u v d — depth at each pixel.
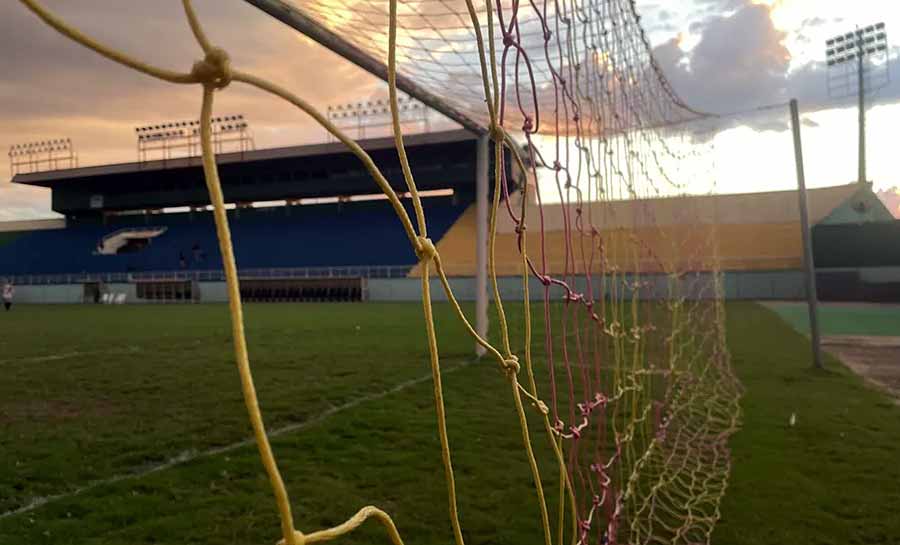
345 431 5.46
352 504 3.81
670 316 10.94
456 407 6.40
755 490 4.01
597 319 3.02
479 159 9.18
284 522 0.73
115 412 6.51
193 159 38.28
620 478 3.68
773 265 24.80
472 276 30.12
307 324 16.78
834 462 4.53
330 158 36.72
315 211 40.91
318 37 4.31
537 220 27.70
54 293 37.12
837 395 6.84
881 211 26.20
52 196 45.03
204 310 24.97
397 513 3.68
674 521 3.54
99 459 4.84
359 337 13.27
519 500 3.86
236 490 4.06
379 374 8.49
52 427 5.89
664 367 8.13
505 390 7.22
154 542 3.33
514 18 1.67
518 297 23.66
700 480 4.21
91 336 14.59
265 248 37.94
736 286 24.75
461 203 37.66
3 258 43.47
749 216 28.50
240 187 40.56
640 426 5.53
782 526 3.47
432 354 1.11
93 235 44.12
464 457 4.70
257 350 11.19
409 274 31.98
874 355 9.85
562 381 7.50
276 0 3.84
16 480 4.34
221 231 0.73
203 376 8.62
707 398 6.73
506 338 1.46
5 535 3.40
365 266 34.22
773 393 6.98
